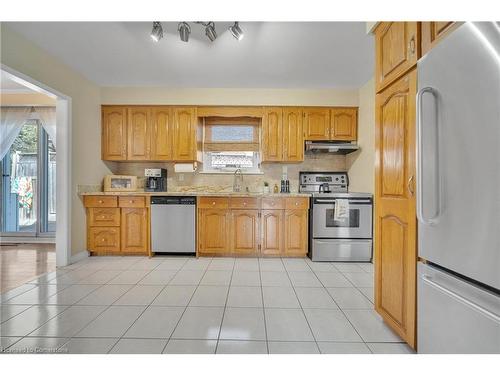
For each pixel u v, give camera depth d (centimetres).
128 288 261
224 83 389
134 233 375
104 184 405
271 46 283
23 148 475
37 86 289
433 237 133
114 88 405
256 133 446
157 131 409
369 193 362
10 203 474
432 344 138
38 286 266
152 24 248
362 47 284
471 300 113
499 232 98
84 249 370
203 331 185
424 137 136
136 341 173
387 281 186
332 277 297
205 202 373
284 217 374
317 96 408
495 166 99
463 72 113
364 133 384
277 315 209
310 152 426
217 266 335
